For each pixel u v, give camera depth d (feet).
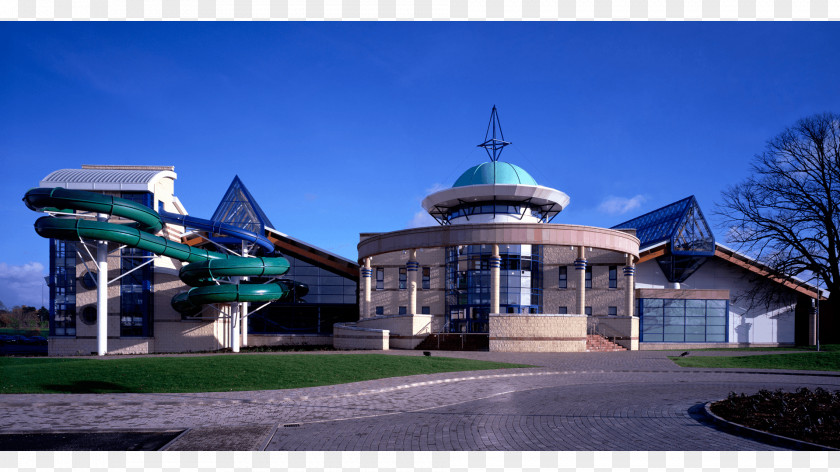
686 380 72.49
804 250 135.13
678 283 156.66
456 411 49.70
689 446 36.22
